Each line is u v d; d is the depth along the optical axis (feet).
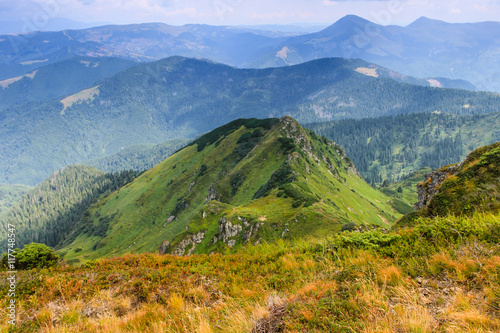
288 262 34.30
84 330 27.63
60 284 34.78
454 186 54.49
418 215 58.03
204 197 428.56
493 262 20.52
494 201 46.96
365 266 26.53
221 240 216.74
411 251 27.14
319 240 39.63
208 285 33.40
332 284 24.72
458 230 27.73
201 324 23.29
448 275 21.53
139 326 26.20
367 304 19.76
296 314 20.65
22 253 42.27
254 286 30.60
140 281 34.30
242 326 21.88
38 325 29.07
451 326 15.99
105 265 41.63
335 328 18.01
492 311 16.75
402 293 20.61
